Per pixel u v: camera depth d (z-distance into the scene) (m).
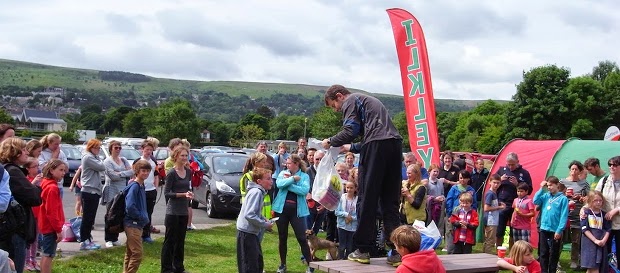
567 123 54.72
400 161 5.95
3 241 5.96
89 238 10.07
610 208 8.99
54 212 7.44
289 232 14.20
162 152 27.78
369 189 5.86
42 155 9.95
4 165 6.29
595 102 53.56
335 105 6.18
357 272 5.51
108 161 10.42
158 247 10.97
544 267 10.16
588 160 10.56
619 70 79.44
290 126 106.25
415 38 12.15
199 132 87.88
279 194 9.34
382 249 8.87
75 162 23.08
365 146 5.86
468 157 20.83
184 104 85.75
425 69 12.05
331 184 7.15
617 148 12.41
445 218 11.72
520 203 10.88
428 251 5.46
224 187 15.33
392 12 12.43
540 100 54.62
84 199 9.96
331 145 5.95
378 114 5.90
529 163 13.23
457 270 6.23
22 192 6.19
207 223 14.73
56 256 9.37
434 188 11.65
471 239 10.42
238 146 91.62
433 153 11.94
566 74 54.88
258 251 7.37
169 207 8.82
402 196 9.80
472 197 10.65
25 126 132.88
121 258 9.66
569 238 10.88
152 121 97.62
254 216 7.15
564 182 10.85
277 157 13.55
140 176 8.04
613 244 9.41
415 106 12.15
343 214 9.70
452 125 93.88
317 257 10.80
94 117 129.12
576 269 10.61
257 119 111.19
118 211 7.98
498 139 65.00
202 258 10.46
